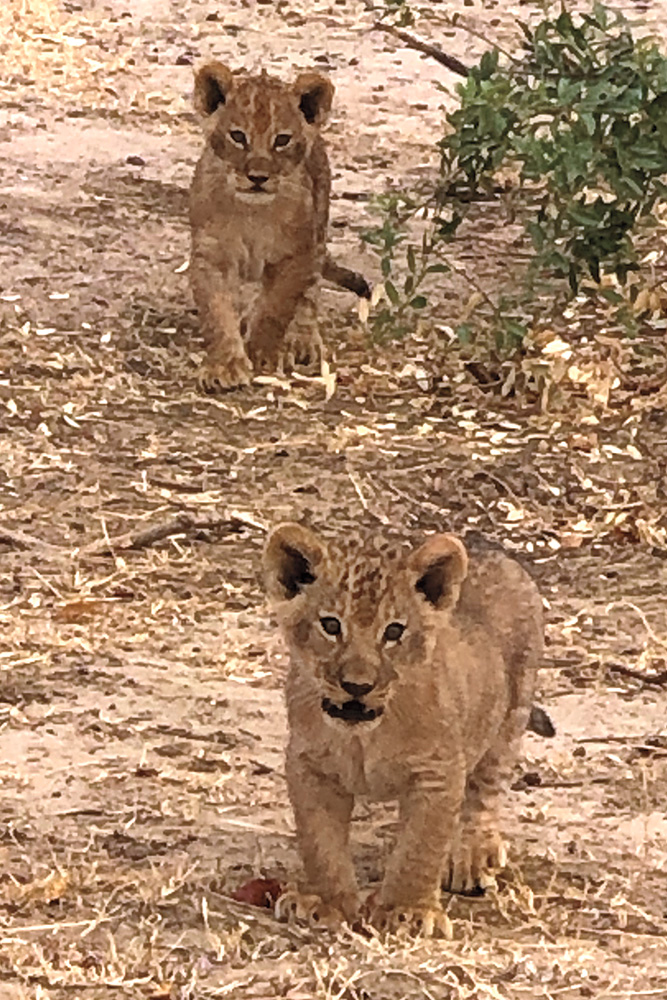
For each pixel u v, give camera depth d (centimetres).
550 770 966
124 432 1350
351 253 1664
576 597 1170
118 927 806
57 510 1239
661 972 792
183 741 973
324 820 817
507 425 1384
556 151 1406
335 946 795
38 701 1010
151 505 1252
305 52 2242
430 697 795
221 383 1419
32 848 868
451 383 1442
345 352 1488
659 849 895
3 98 2027
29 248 1647
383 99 2089
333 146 1936
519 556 1216
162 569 1170
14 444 1324
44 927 804
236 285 1447
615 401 1423
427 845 809
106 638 1085
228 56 2219
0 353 1455
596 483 1305
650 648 1109
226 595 1144
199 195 1427
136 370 1447
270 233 1423
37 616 1108
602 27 1468
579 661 1089
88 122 1980
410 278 1461
